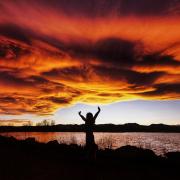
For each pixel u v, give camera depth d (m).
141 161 12.87
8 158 13.98
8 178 9.52
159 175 10.31
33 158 14.18
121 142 49.53
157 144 54.03
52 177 9.71
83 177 9.56
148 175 10.27
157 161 12.88
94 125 8.85
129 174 10.38
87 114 8.85
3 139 23.33
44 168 11.42
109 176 9.88
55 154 15.33
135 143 50.06
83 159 13.25
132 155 13.44
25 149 17.91
